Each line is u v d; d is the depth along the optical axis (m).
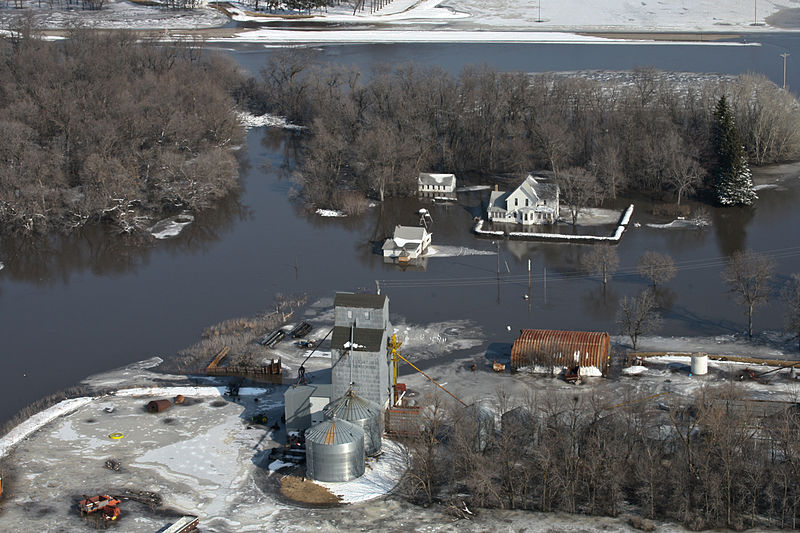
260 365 141.75
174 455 118.00
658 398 126.06
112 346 154.75
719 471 104.00
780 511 102.62
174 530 100.81
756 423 112.62
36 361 150.38
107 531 101.75
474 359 144.25
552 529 101.06
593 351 136.12
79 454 118.31
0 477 110.06
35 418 127.69
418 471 108.50
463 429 111.69
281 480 112.38
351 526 102.88
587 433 110.88
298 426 122.56
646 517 102.75
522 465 108.50
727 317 157.00
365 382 121.25
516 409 116.44
